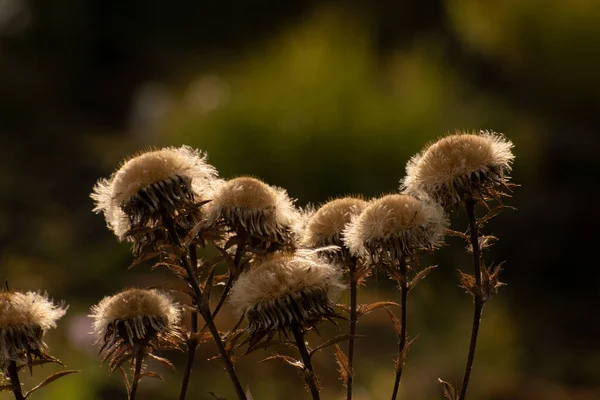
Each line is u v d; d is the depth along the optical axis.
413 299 11.48
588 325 11.48
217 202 3.22
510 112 16.02
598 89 16.09
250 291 3.02
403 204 3.22
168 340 3.34
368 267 3.37
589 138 14.45
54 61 30.64
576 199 13.28
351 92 15.55
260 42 26.27
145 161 3.11
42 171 19.03
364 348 10.07
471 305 11.48
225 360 3.16
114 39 32.03
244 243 3.23
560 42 16.55
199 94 18.67
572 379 9.90
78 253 13.34
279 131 15.16
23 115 24.61
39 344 3.23
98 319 3.30
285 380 9.06
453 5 18.73
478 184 3.25
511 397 9.27
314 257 3.17
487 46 18.06
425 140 14.94
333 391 9.07
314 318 3.04
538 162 14.18
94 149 21.27
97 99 28.84
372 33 22.48
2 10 32.44
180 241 3.23
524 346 10.72
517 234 13.32
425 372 9.56
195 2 32.22
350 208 3.45
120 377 8.45
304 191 14.86
